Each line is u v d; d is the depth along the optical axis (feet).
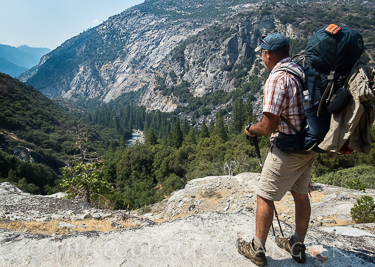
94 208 23.72
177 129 246.06
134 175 162.09
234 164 88.79
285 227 10.34
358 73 5.85
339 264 7.70
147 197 97.09
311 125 6.30
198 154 155.63
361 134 6.17
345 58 5.95
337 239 9.29
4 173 167.12
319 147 6.23
